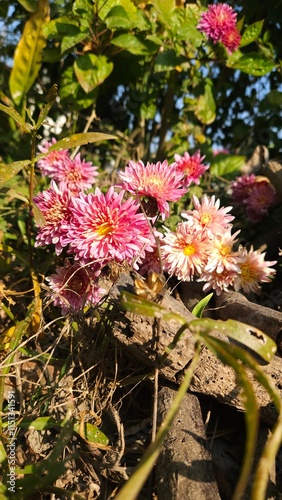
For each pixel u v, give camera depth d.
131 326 0.23
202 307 0.26
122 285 0.24
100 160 0.49
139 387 0.27
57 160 0.36
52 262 0.34
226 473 0.24
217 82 0.50
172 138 0.46
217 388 0.24
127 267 0.27
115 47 0.42
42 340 0.31
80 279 0.28
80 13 0.39
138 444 0.25
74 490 0.24
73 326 0.28
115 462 0.23
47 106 0.29
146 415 0.27
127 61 0.45
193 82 0.43
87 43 0.41
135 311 0.20
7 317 0.34
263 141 0.49
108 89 0.50
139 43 0.40
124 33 0.40
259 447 0.24
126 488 0.15
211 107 0.44
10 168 0.28
